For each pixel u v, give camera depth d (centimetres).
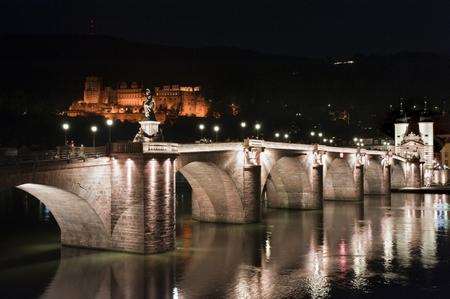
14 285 5353
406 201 14300
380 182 16562
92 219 6688
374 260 6594
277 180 11900
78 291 5181
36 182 5703
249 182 9319
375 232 8694
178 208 12200
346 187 14175
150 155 6456
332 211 11681
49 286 5328
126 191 6544
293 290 5278
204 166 8500
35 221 9844
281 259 6619
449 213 11344
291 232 8631
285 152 10625
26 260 6322
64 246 7150
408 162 19412
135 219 6506
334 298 5038
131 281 5516
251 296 5075
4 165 5391
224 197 9362
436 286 5434
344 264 6378
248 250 7138
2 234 8225
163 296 5047
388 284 5506
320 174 11875
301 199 11856
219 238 8000
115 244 6688
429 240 7956
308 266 6262
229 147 8762
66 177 6044
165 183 6688
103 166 6512
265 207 12344
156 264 6181
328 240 7931
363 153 14488
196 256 6681
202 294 5119
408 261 6531
